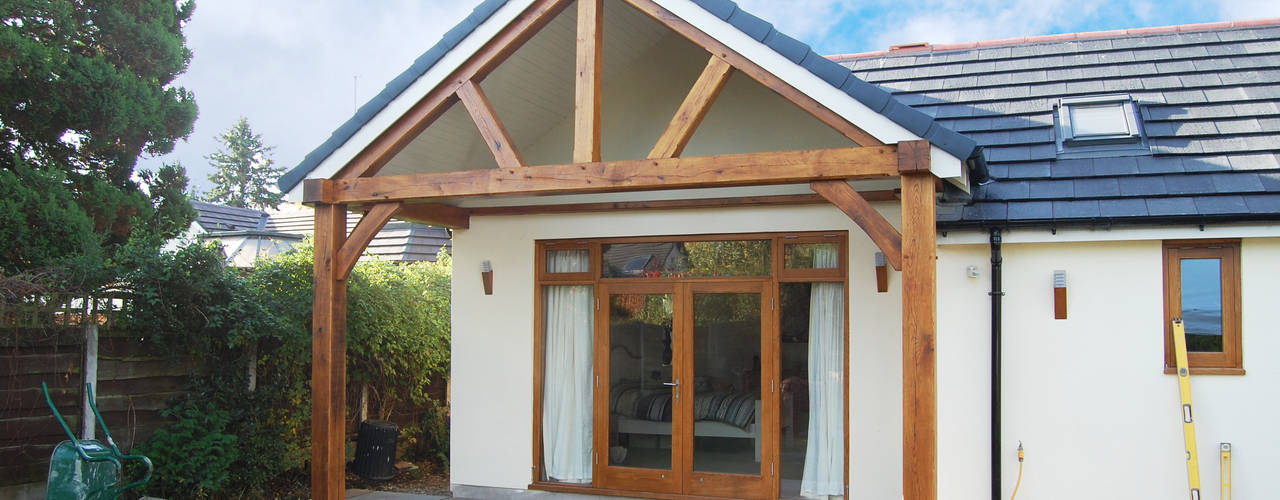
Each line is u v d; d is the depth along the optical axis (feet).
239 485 26.68
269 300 27.43
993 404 22.20
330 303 22.68
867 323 24.90
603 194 27.37
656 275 27.43
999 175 23.77
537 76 26.48
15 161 26.84
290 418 28.96
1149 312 21.62
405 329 33.55
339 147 22.88
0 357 22.09
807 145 26.32
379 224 22.57
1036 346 22.30
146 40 30.22
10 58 25.50
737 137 27.14
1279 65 25.91
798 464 25.66
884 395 24.66
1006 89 27.76
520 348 28.94
